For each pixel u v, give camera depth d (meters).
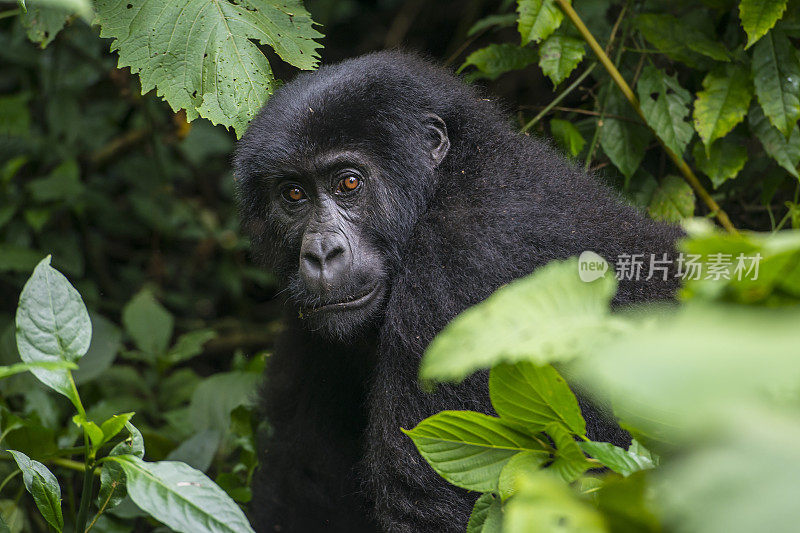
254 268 8.30
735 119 4.54
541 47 4.70
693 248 1.23
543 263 3.64
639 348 0.89
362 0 10.34
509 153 4.10
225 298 8.48
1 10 7.04
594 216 3.91
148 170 8.10
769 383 0.84
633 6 5.08
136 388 5.75
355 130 4.05
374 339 4.18
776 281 1.23
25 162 7.48
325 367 4.38
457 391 3.38
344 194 4.11
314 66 4.01
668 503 0.91
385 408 3.54
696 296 1.25
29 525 4.58
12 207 6.84
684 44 4.74
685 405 0.83
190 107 3.84
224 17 3.95
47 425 4.88
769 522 0.78
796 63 4.42
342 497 4.34
